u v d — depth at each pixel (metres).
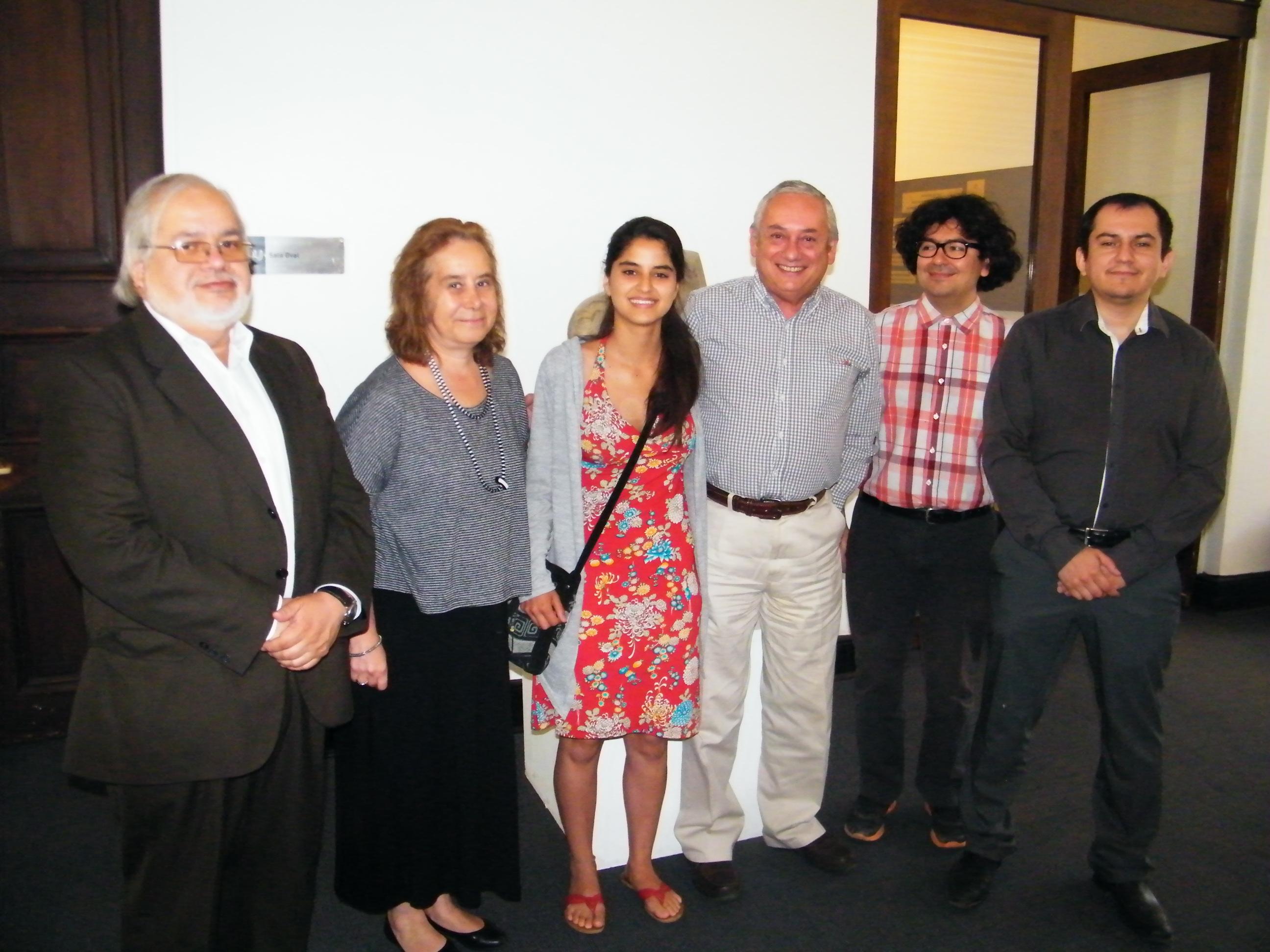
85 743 1.50
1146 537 2.09
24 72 2.69
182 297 1.49
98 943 2.08
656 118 3.15
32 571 2.93
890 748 2.51
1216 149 4.25
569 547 1.97
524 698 2.81
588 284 3.15
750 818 2.54
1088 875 2.40
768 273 2.07
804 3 3.29
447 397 1.85
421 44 2.84
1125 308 2.09
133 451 1.46
